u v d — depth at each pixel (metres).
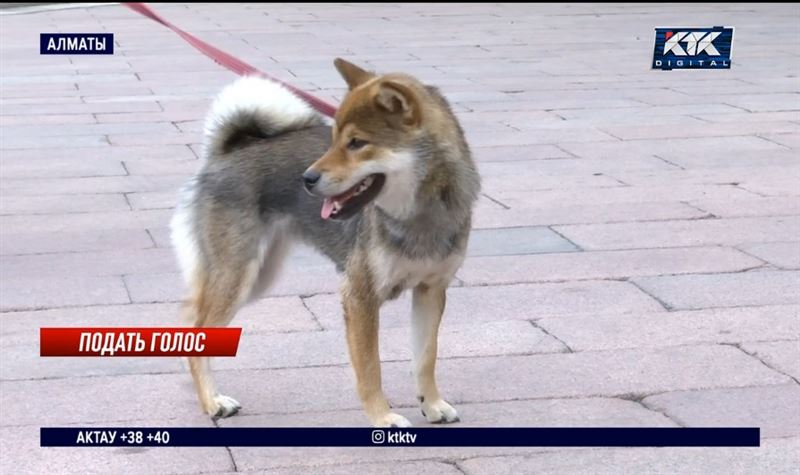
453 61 20.11
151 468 5.82
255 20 26.34
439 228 5.90
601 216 10.53
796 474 5.64
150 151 13.48
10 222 10.55
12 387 6.90
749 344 7.41
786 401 6.52
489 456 5.92
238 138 6.84
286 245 6.89
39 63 20.38
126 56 21.14
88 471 5.79
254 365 7.25
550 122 14.87
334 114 6.44
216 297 6.60
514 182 11.82
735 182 11.66
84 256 9.54
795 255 9.29
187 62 20.39
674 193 11.28
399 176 5.72
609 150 13.22
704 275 8.84
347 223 6.19
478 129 14.45
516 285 8.70
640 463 5.79
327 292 8.62
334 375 7.09
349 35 23.58
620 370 7.04
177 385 6.97
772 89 16.95
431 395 6.36
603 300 8.33
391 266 5.94
